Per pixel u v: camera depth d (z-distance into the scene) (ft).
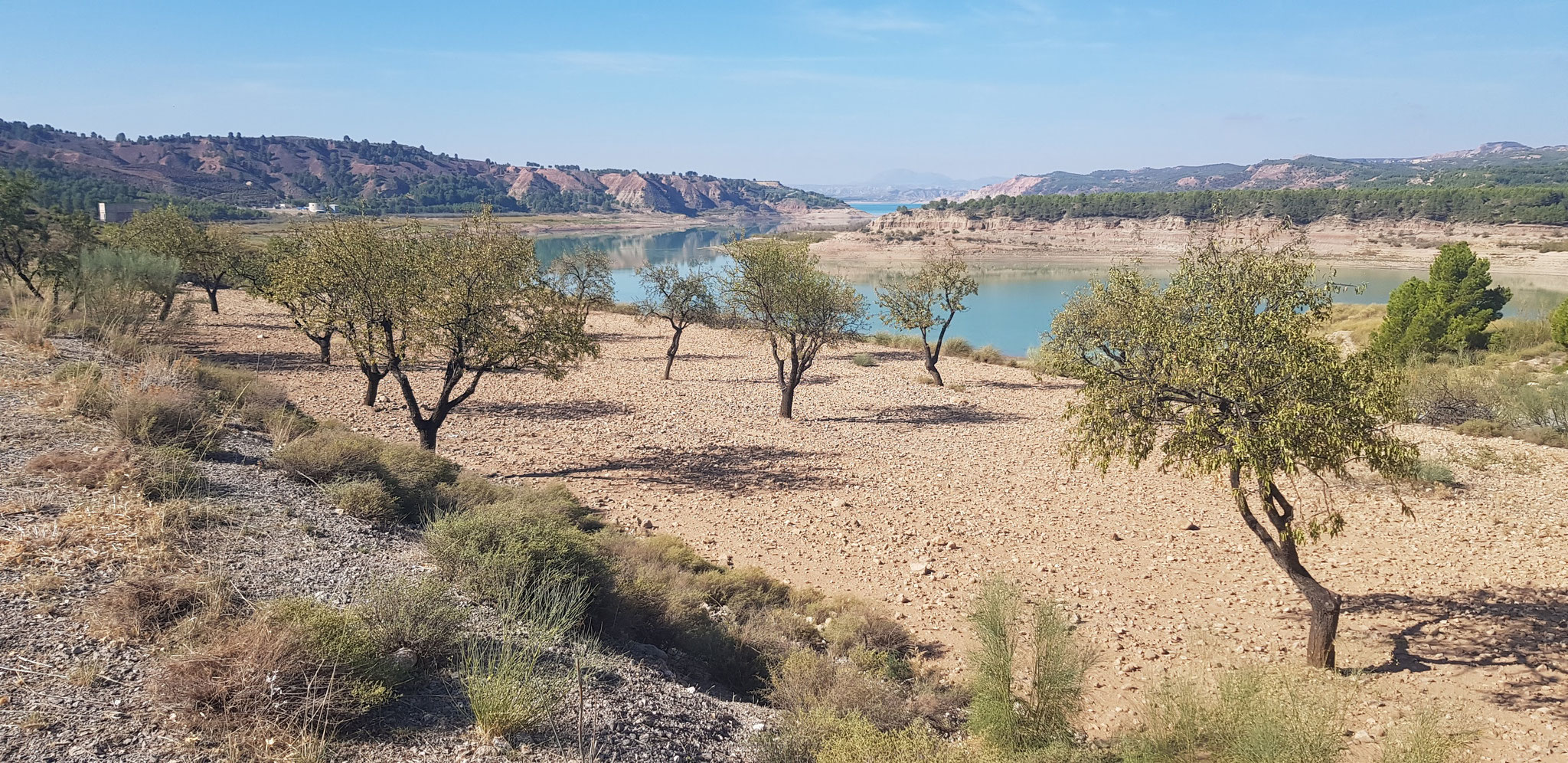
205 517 27.55
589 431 76.95
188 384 49.42
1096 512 54.95
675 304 114.83
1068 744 23.43
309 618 18.99
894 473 65.46
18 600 19.54
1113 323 32.94
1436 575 41.78
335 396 82.58
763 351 149.69
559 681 21.18
